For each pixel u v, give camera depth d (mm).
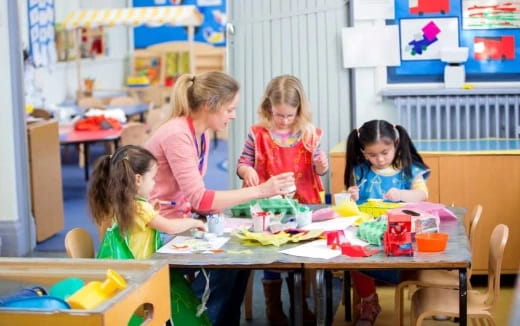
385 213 3400
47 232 6035
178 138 3305
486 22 4973
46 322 2133
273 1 5160
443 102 4977
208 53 10812
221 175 8406
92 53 10484
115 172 3062
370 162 3805
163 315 2523
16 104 5613
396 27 5016
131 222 3049
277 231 3172
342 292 4547
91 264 2557
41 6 8883
